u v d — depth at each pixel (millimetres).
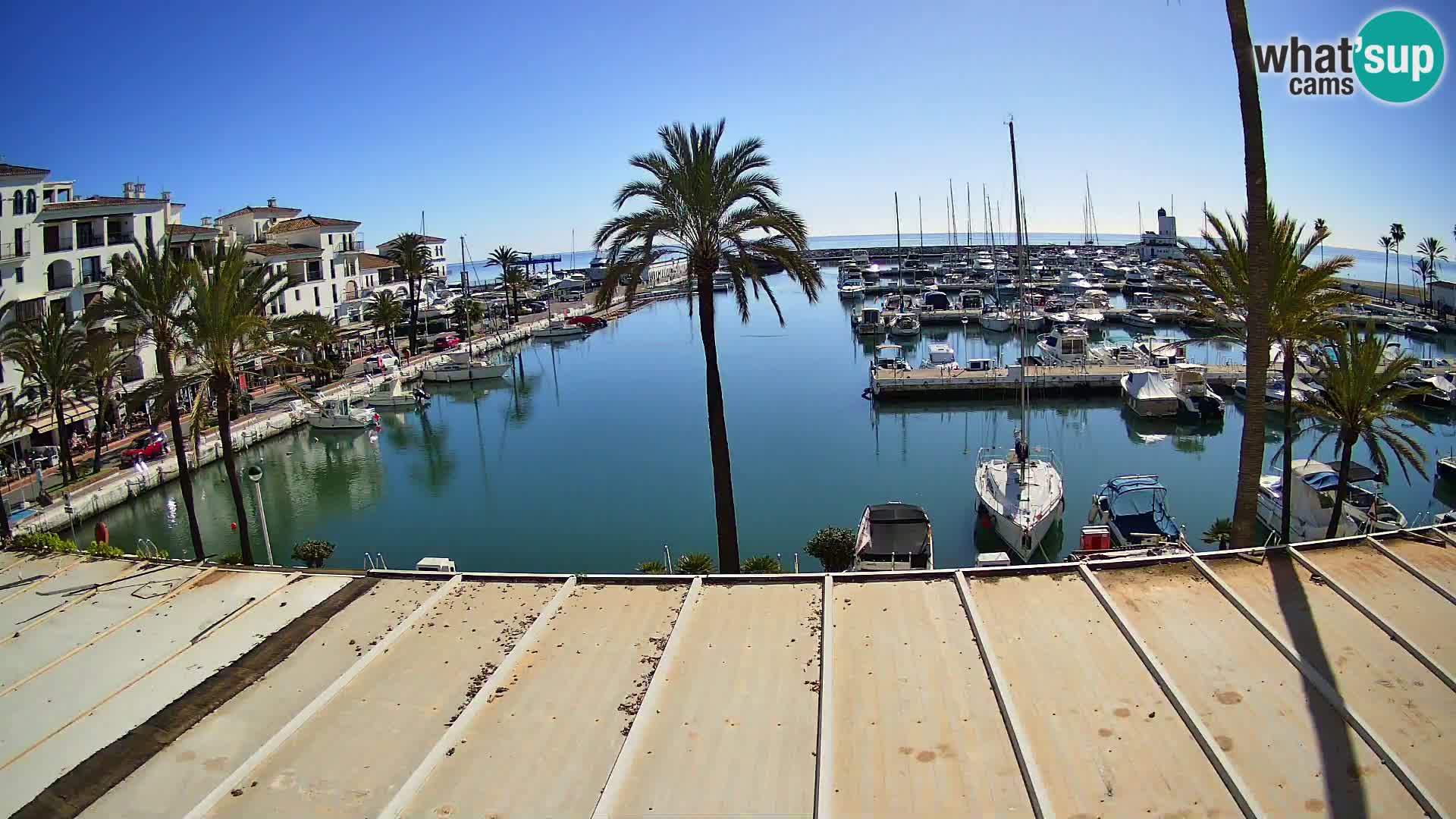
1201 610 13078
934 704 11164
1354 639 12039
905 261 164375
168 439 48969
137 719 12367
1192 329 89938
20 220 46594
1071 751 10094
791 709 11250
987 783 9664
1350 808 9016
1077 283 117312
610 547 34594
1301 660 11531
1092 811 9117
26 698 13133
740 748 10539
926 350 82188
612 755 10500
